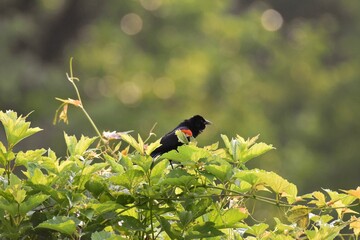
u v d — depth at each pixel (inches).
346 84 941.8
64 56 916.6
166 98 893.2
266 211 625.9
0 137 703.7
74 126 768.9
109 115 783.1
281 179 137.8
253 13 925.8
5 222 135.1
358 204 143.2
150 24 927.0
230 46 926.4
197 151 136.6
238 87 904.9
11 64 804.0
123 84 891.4
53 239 138.0
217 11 911.7
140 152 144.9
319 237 142.7
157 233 143.9
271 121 928.3
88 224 138.0
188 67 903.1
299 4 1075.3
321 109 935.0
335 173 849.5
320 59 1019.3
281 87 956.0
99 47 908.6
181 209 141.9
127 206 137.1
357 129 911.7
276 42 979.3
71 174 139.4
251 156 144.9
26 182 137.3
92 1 927.7
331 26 1059.9
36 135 758.5
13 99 792.3
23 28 830.5
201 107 889.5
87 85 879.1
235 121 866.1
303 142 909.2
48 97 813.9
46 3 917.8
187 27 917.2
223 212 140.9
